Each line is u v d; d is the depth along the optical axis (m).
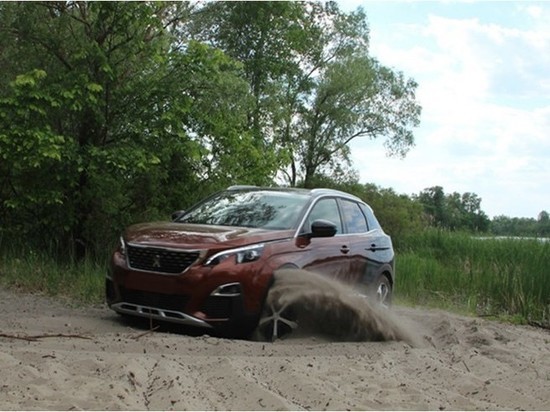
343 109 40.62
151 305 7.61
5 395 4.39
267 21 31.44
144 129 13.80
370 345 7.93
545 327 11.71
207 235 7.80
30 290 10.91
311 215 8.76
